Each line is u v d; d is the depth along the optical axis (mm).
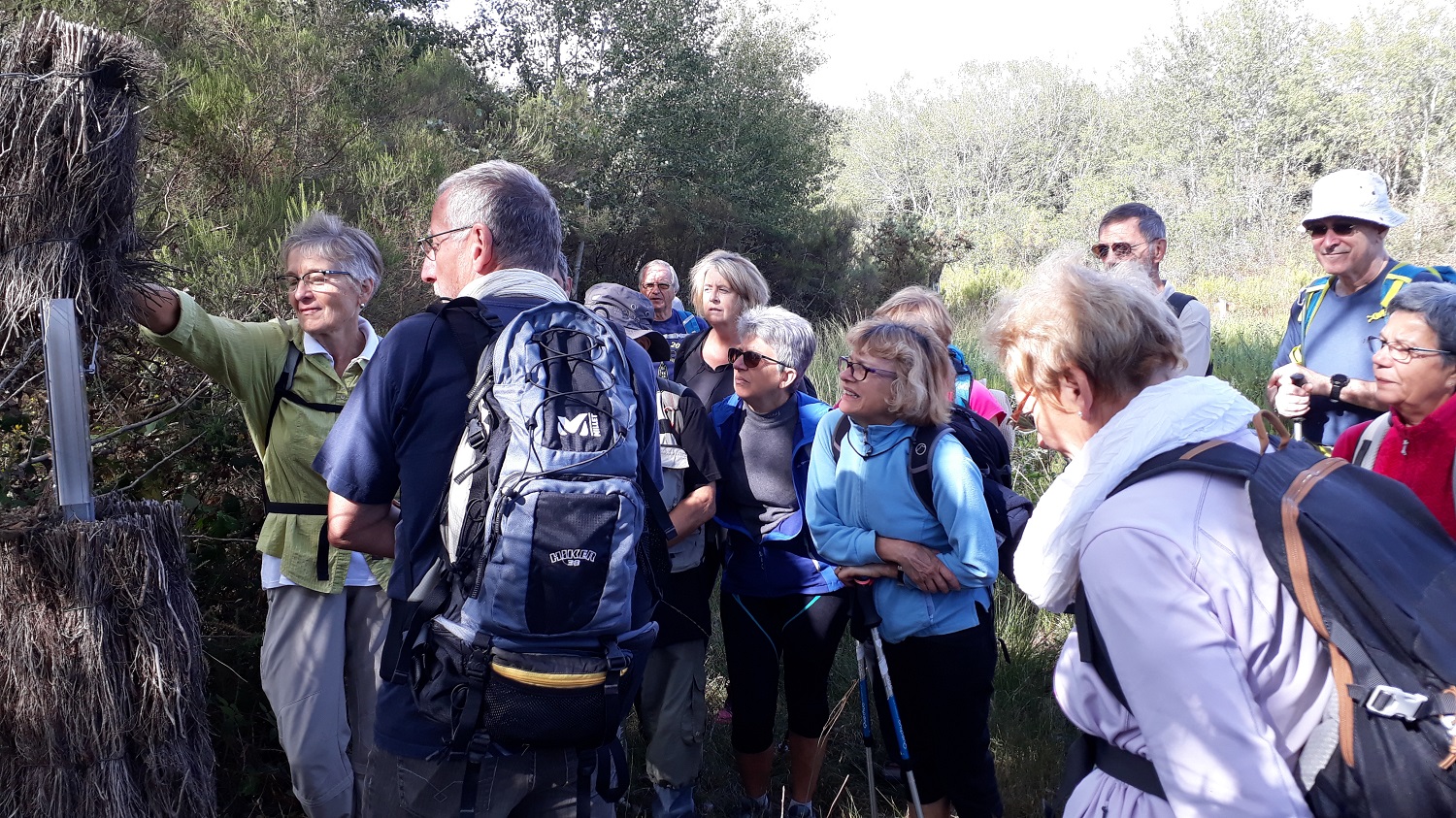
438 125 8938
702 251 20750
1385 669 1220
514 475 1718
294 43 5973
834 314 20422
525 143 10398
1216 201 28094
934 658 2809
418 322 1941
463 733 1723
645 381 2090
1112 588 1343
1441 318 2527
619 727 1862
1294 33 28656
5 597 1947
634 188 18688
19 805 1998
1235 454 1392
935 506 2762
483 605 1714
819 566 3168
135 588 2051
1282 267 23500
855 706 3971
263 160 5137
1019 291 1638
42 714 1970
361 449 1930
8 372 2307
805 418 3240
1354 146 26641
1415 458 2650
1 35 2043
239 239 4195
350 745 2938
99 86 2064
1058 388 1578
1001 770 3562
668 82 19375
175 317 2580
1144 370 1523
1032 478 5648
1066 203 48906
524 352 1807
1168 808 1396
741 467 3199
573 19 18328
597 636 1762
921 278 21094
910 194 52125
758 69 21922
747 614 3232
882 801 3492
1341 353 3746
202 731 2232
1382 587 1222
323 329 2820
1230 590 1308
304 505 2748
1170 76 30625
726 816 3451
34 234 1997
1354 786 1236
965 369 3807
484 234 2068
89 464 2074
